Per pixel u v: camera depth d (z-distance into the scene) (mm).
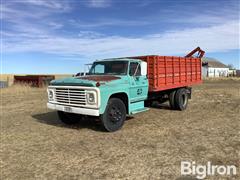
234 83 36500
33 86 30703
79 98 7680
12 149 6539
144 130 8070
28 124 9469
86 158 5730
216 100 15258
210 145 6434
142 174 4812
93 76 8656
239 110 11477
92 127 8703
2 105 15234
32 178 4801
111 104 7754
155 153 5914
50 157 5871
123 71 8719
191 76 12883
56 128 8695
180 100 11680
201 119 9664
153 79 9914
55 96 8414
